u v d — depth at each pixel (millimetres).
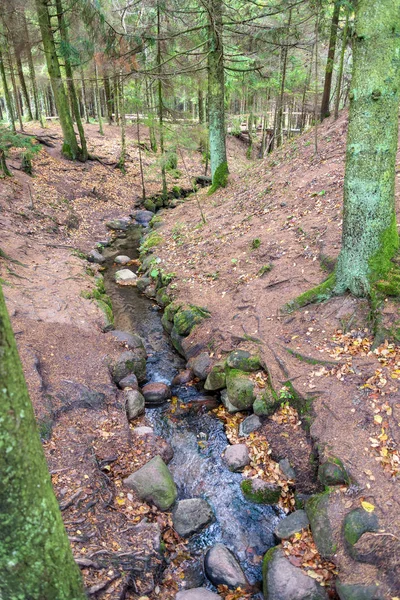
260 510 5043
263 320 7441
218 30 12539
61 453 5195
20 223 13180
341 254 6598
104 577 3773
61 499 4508
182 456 5938
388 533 3850
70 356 7113
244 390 6512
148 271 11867
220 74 14781
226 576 4184
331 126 13602
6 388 1838
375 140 5547
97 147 23625
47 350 7078
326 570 3971
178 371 8062
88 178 19781
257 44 14578
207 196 16719
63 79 19453
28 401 2010
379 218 5996
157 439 5984
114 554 4059
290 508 4980
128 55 14203
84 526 4301
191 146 14266
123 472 5270
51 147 21047
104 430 5836
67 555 2293
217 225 12266
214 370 7180
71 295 9469
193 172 24609
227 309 8289
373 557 3777
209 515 4934
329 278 7016
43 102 35094
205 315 8430
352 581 3715
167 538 4664
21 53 20859
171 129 14703
